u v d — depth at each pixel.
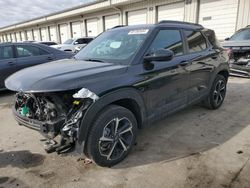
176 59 3.56
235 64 7.63
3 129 4.08
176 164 2.90
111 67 2.88
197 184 2.52
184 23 4.09
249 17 11.45
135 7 17.11
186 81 3.78
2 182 2.62
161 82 3.28
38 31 33.19
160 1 15.28
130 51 3.18
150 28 3.44
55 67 3.04
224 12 12.41
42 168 2.88
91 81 2.56
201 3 13.31
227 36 12.52
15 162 3.01
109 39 3.76
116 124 2.79
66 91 2.55
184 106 3.90
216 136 3.64
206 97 4.53
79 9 21.78
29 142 3.55
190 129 3.91
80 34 24.17
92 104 2.50
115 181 2.61
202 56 4.13
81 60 3.47
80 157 3.10
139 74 2.97
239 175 2.65
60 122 2.51
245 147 3.27
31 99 2.78
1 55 6.22
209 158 3.01
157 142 3.47
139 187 2.50
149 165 2.89
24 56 6.60
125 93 2.80
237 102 5.32
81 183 2.59
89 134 2.60
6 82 2.98
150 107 3.20
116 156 2.89
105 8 19.33
